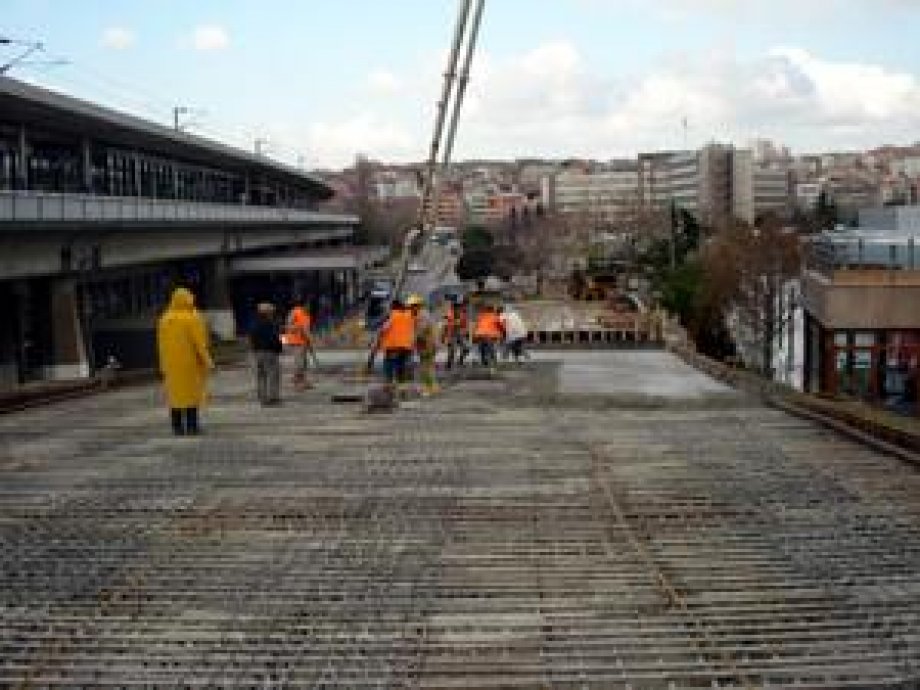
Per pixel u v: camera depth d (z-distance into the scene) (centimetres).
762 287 6184
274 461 1231
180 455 1288
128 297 6569
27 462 1264
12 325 4322
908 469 1130
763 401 1767
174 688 602
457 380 2192
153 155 6856
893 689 577
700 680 597
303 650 651
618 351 3100
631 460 1198
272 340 1762
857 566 794
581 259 11675
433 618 698
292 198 11812
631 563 807
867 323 2419
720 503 988
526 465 1176
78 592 771
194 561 838
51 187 5384
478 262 10788
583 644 648
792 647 639
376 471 1157
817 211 14112
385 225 13875
